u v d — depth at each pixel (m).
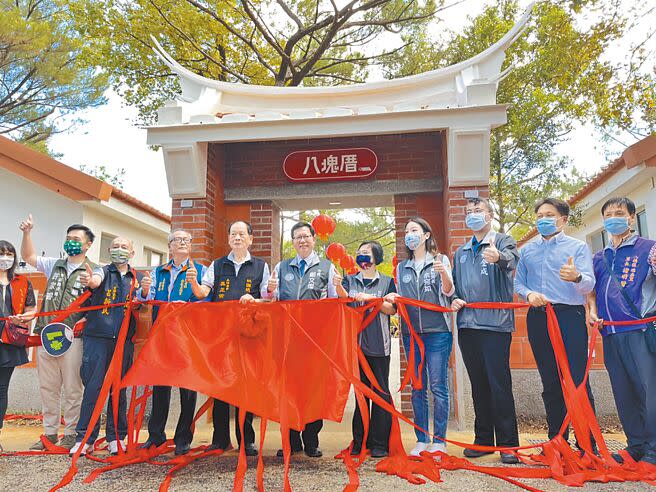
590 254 3.70
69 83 13.90
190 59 11.68
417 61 11.49
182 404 4.01
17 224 8.28
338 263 4.08
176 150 5.48
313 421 3.68
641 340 3.49
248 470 3.51
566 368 3.43
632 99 9.28
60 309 4.44
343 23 10.56
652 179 6.80
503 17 10.60
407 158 6.11
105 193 7.86
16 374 6.23
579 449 3.58
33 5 13.52
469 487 3.03
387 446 3.88
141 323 5.58
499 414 3.68
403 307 3.77
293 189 6.21
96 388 4.04
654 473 3.16
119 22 10.97
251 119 5.37
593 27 9.59
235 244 4.10
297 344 3.73
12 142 7.64
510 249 3.79
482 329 3.74
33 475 3.44
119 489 3.10
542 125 9.94
